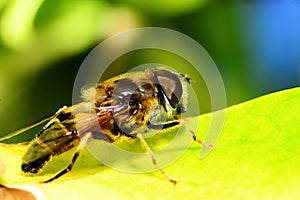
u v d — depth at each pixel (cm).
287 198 9
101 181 9
